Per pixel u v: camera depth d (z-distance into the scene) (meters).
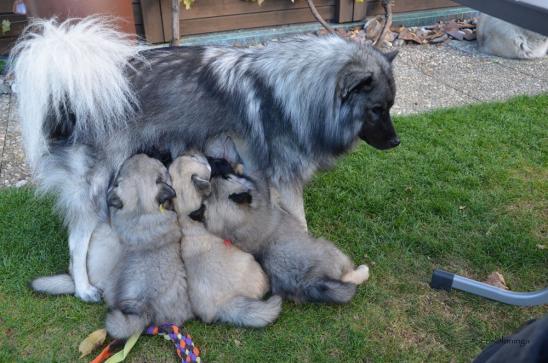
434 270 2.52
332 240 2.85
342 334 2.29
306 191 3.24
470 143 3.75
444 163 3.50
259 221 2.49
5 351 2.21
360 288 2.52
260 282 2.38
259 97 2.52
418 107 4.38
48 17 3.52
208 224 2.48
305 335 2.28
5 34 4.93
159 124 2.47
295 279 2.35
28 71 2.22
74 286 2.47
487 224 2.96
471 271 2.66
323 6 5.80
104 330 2.25
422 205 3.08
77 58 2.22
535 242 2.80
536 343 1.41
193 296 2.28
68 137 2.36
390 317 2.37
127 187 2.37
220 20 5.48
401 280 2.58
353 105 2.46
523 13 1.68
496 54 5.44
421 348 2.22
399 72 5.04
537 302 2.31
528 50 5.25
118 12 3.71
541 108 4.24
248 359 2.18
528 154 3.63
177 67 2.50
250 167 2.71
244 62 2.55
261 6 5.55
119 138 2.42
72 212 2.43
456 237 2.87
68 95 2.26
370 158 3.57
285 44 2.59
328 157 2.73
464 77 4.95
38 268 2.65
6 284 2.54
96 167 2.41
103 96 2.28
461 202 3.13
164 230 2.33
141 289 2.20
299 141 2.58
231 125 2.55
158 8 5.13
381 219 3.01
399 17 6.00
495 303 2.43
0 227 2.90
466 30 5.95
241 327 2.30
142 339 2.24
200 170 2.54
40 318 2.35
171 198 2.36
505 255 2.72
